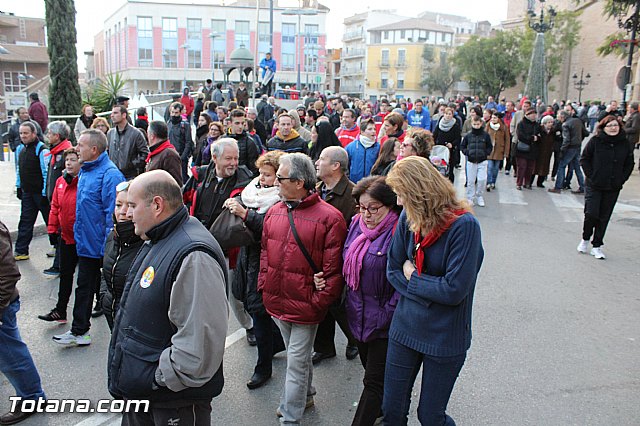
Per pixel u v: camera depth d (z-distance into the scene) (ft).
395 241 10.46
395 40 292.20
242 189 16.19
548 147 45.75
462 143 38.34
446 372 9.93
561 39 186.91
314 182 12.52
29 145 24.64
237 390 14.46
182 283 8.43
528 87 126.72
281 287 12.18
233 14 210.38
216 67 212.23
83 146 15.90
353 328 11.62
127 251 10.77
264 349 14.43
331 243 11.98
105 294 12.02
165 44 208.95
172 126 38.60
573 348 16.92
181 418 9.00
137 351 8.69
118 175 16.29
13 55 160.15
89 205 16.06
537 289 22.20
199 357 8.34
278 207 12.72
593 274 24.25
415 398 14.03
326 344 15.70
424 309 9.87
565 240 30.19
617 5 72.64
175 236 8.87
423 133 16.74
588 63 193.98
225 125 36.70
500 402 13.78
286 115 26.50
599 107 106.83
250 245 13.85
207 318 8.43
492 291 21.90
